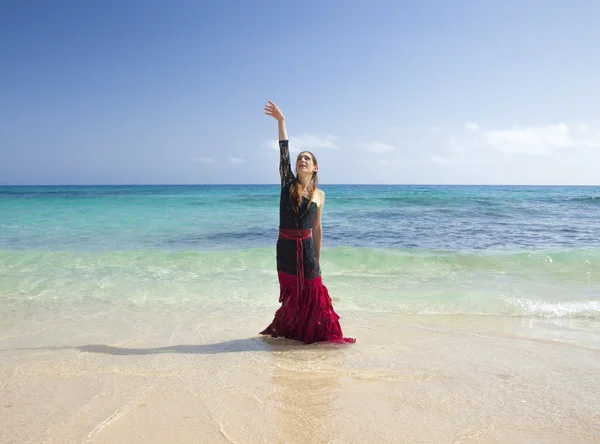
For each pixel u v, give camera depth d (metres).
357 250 8.02
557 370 2.95
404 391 2.58
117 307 4.81
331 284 6.01
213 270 6.91
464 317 4.44
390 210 22.19
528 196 42.75
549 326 4.10
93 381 2.70
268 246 9.83
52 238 10.59
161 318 4.38
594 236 12.02
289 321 3.69
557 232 12.91
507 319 4.36
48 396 2.46
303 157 3.93
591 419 2.23
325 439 2.00
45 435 2.01
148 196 38.41
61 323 4.16
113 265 7.18
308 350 3.40
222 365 3.03
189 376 2.80
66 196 36.84
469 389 2.62
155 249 9.27
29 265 7.12
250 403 2.39
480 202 29.98
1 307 4.78
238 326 4.12
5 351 3.31
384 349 3.42
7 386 2.61
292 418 2.21
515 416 2.26
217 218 16.44
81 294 5.39
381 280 6.31
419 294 5.31
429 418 2.23
